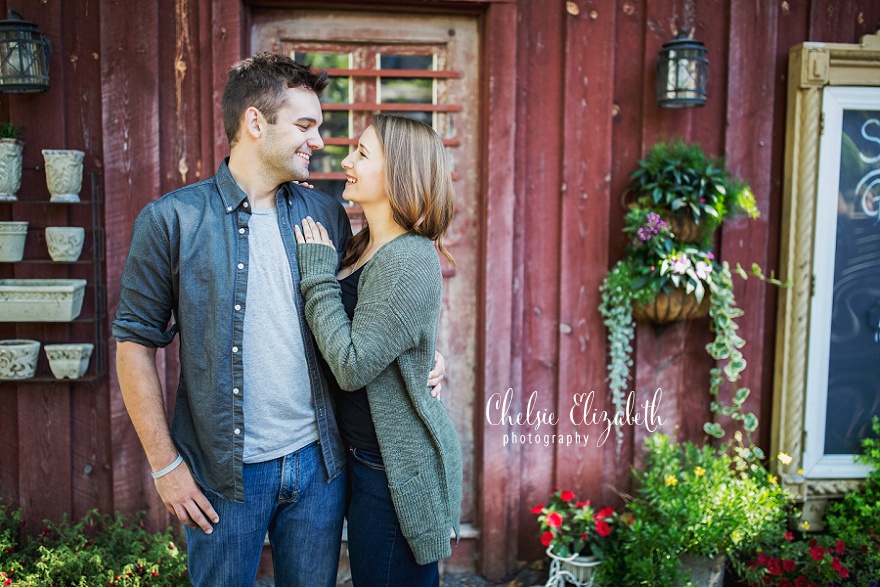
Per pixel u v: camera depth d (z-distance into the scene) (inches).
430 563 69.7
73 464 107.7
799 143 113.4
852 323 116.6
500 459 112.3
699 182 106.9
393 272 64.6
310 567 71.0
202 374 66.2
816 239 114.0
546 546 117.1
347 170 70.3
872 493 114.2
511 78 107.5
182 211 65.4
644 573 100.2
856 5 114.7
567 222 112.0
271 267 67.5
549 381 114.7
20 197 103.3
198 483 67.4
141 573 97.4
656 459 112.0
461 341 115.6
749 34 112.9
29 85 98.6
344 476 72.8
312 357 68.5
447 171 68.4
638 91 112.4
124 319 65.8
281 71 67.2
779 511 109.0
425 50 111.6
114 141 102.7
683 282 108.0
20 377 101.6
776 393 117.8
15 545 104.0
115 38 101.8
